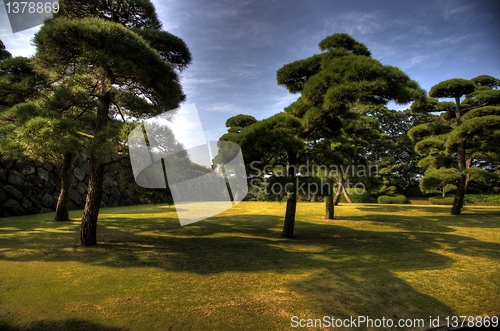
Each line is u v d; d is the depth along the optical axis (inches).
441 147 488.1
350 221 382.6
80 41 165.2
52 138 145.7
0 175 374.0
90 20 165.8
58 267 148.0
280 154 250.2
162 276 139.9
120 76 196.9
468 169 445.7
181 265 159.0
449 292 128.0
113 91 216.4
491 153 484.1
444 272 155.3
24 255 168.4
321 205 606.2
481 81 520.4
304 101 237.1
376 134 409.4
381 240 251.9
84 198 502.0
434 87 489.1
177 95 231.3
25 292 115.8
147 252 185.3
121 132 166.9
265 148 218.7
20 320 94.6
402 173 948.0
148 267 153.3
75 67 188.1
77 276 135.9
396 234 285.6
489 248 219.6
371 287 131.5
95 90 206.7
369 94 210.8
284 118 221.1
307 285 132.2
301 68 274.7
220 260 172.2
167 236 247.8
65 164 321.1
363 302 115.6
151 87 215.8
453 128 496.1
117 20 241.6
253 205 581.0
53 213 409.4
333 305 112.1
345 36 294.7
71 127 155.8
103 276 137.0
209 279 137.9
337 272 152.9
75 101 185.2
